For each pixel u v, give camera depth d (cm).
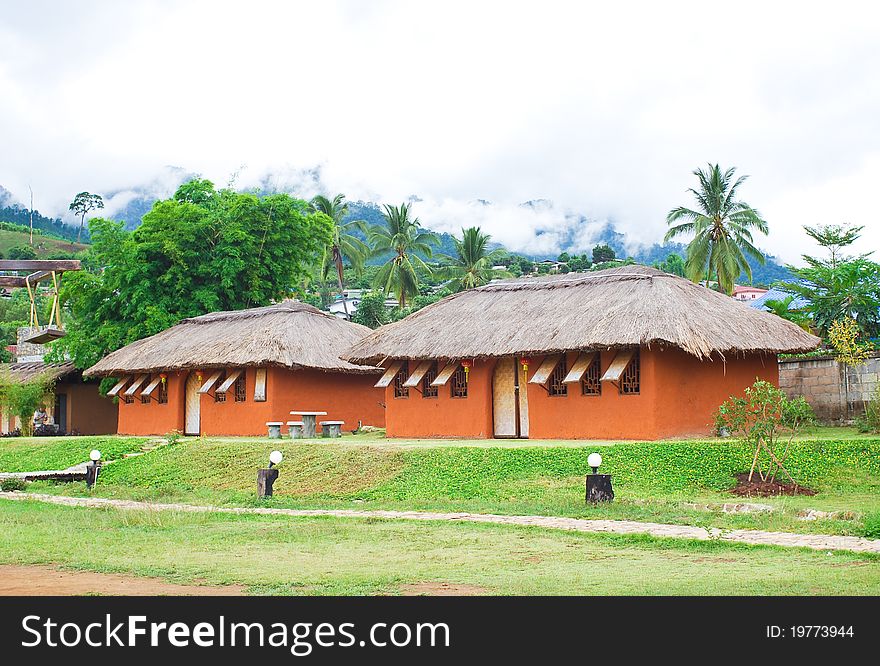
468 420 2816
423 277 9319
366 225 7819
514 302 2891
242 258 4297
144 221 4241
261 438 3133
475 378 2812
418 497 1936
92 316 4294
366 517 1717
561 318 2617
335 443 2539
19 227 16275
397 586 1077
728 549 1284
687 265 5838
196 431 3634
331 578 1127
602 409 2478
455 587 1064
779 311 3353
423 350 2809
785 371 2886
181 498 2194
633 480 1917
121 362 3766
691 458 2008
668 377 2417
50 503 2183
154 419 3734
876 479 1864
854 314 3091
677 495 1795
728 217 5759
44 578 1180
